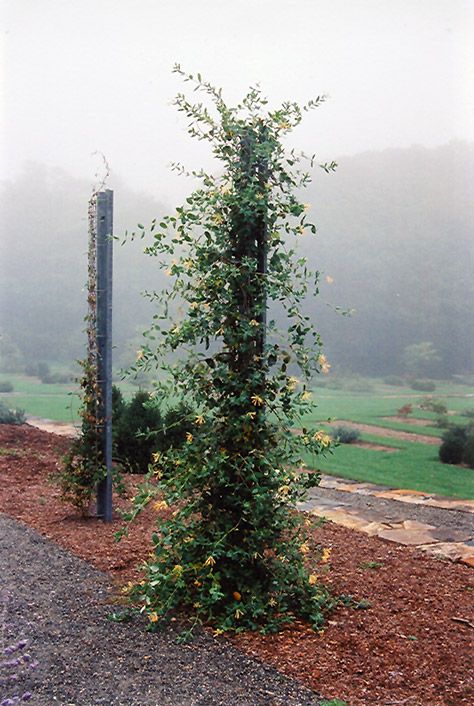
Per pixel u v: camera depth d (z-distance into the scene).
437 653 3.54
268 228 4.08
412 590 4.55
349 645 3.64
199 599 4.01
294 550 4.14
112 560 5.07
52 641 3.67
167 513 6.55
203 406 4.11
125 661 3.43
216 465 3.97
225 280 4.02
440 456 12.68
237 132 4.04
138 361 4.14
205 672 3.31
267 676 3.27
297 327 4.09
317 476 4.13
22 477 8.14
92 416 6.28
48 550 5.31
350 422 21.62
